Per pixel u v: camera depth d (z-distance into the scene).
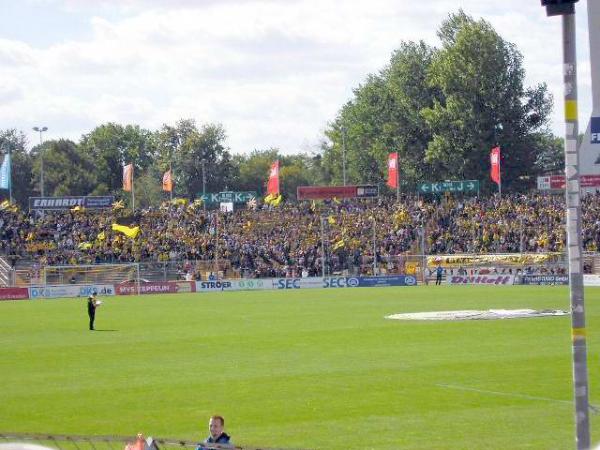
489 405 32.06
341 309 75.44
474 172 155.50
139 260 118.81
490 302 80.25
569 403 32.19
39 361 45.88
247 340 53.31
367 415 30.75
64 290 105.44
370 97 177.25
